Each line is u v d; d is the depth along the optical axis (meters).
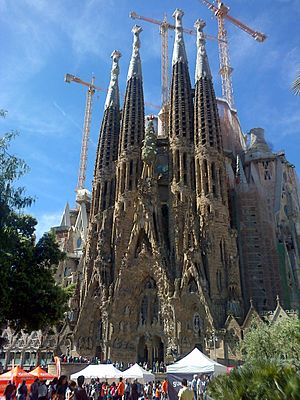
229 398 12.05
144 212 81.69
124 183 89.69
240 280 77.69
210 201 79.19
